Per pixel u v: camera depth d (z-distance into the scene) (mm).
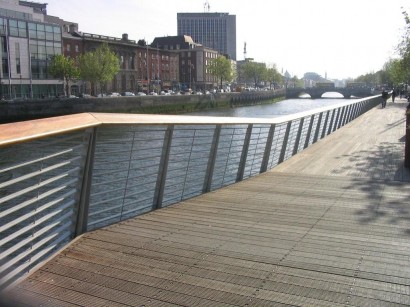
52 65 64625
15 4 64188
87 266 3840
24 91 62594
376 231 4988
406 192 7180
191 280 3590
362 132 18469
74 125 3971
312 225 5238
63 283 3504
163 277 3641
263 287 3469
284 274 3713
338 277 3652
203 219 5469
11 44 60250
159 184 6164
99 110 56406
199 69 127500
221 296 3314
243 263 3951
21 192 3666
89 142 4441
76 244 4379
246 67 147750
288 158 11602
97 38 84750
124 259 4012
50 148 18000
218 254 4172
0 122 45250
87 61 70188
